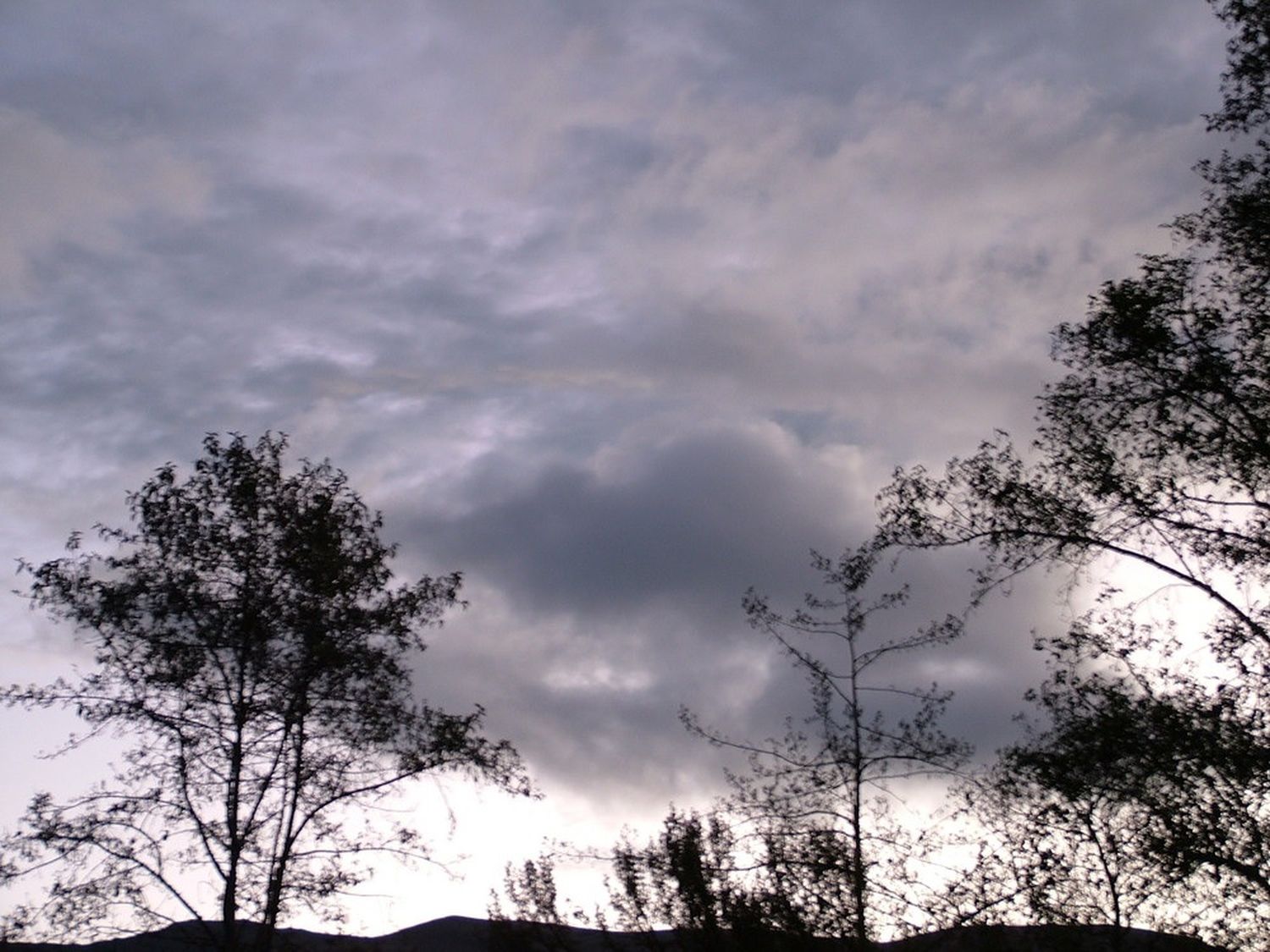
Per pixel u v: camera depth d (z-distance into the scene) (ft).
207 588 81.97
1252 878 58.34
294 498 86.28
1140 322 61.41
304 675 80.12
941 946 65.57
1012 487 65.26
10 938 71.15
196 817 75.31
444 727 80.64
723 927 70.13
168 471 84.69
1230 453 61.21
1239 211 62.59
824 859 67.82
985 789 66.13
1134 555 64.18
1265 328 60.95
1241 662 59.62
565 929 75.10
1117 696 62.03
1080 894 63.72
